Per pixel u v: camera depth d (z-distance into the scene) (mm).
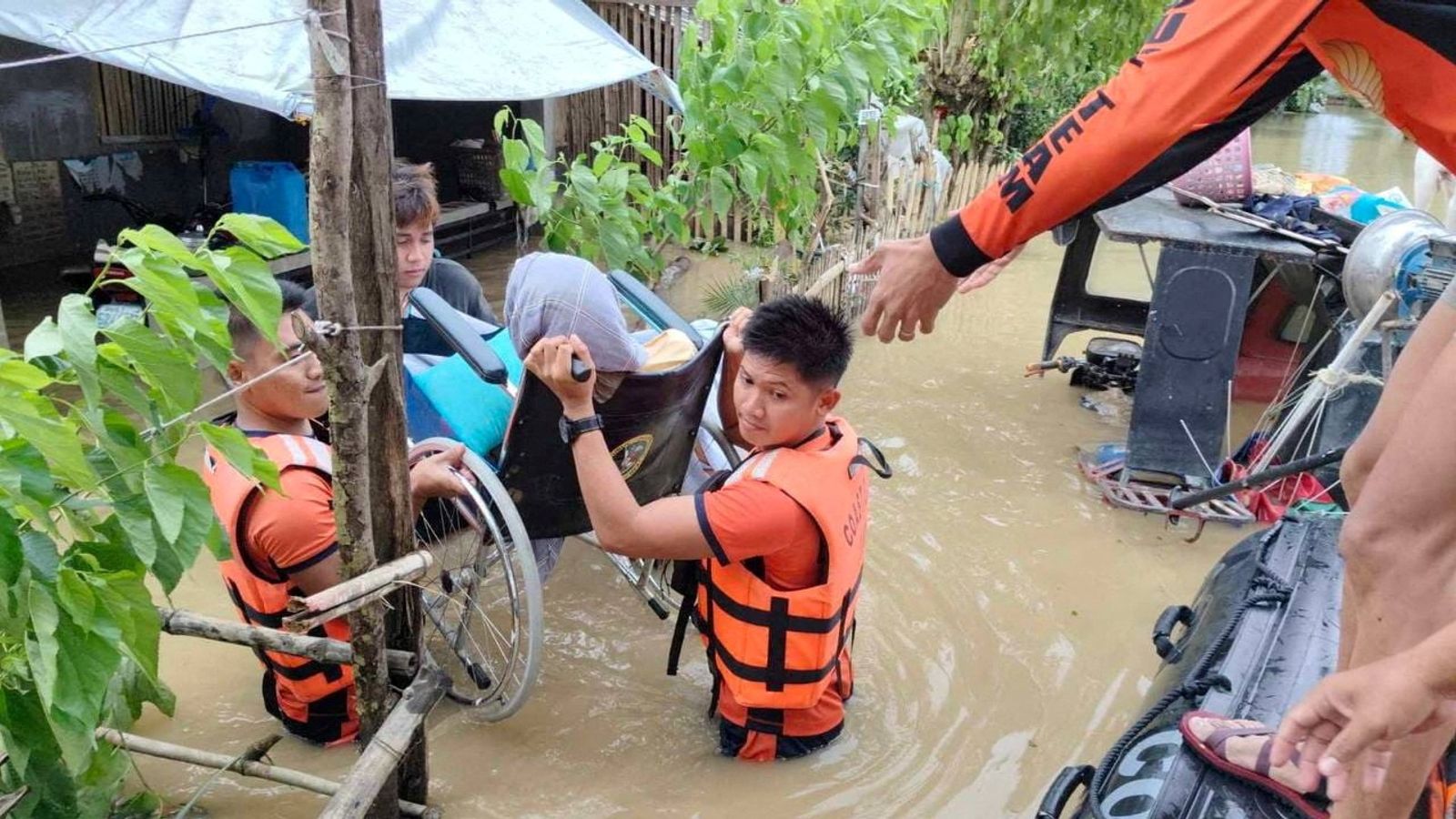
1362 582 1718
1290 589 3096
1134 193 1674
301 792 2818
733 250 8219
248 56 4816
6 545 1759
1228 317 4641
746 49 5184
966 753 3109
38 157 7062
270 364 2793
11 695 2031
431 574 3564
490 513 2848
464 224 8438
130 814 2617
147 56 4656
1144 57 1637
